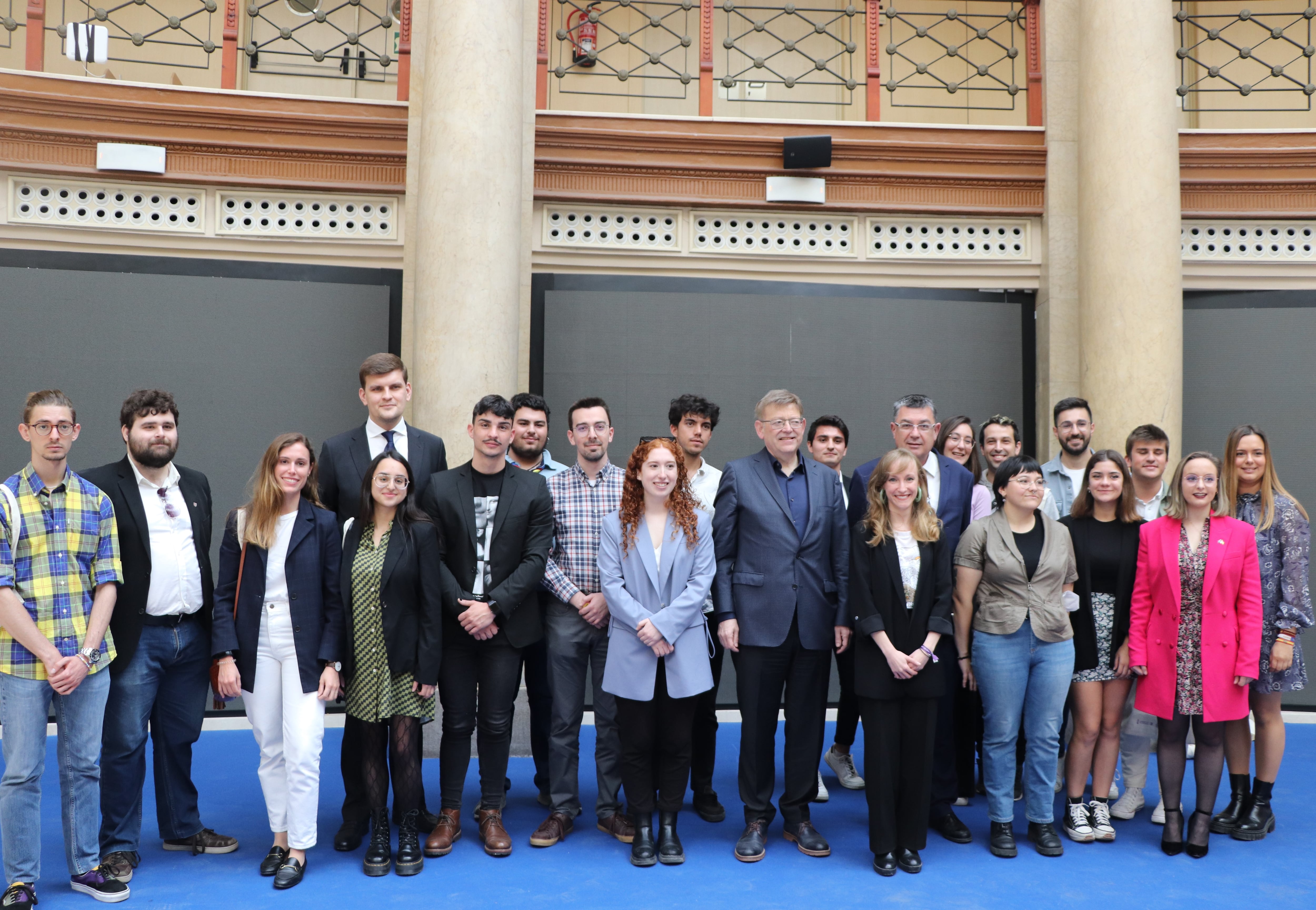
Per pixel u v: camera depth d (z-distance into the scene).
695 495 4.07
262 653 3.31
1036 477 3.56
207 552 3.46
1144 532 3.74
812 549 3.62
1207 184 6.01
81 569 3.07
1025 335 6.17
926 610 3.42
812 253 6.10
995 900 3.15
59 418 3.00
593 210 6.00
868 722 3.44
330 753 4.87
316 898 3.12
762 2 8.18
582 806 4.11
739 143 5.97
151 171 5.51
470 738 3.63
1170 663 3.58
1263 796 3.80
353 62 7.85
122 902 3.07
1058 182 6.02
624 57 8.14
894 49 6.17
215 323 5.63
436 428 5.13
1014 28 6.96
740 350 6.01
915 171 6.08
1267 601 3.72
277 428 5.66
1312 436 5.88
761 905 3.10
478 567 3.59
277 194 5.76
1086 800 4.19
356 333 5.78
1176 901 3.16
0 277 5.42
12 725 2.96
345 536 3.47
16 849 2.96
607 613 3.68
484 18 5.27
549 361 5.91
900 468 3.45
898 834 3.44
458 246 5.18
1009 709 3.56
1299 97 7.61
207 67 5.72
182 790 3.51
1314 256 6.02
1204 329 6.04
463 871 3.36
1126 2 5.57
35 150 5.42
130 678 3.24
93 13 7.23
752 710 3.57
